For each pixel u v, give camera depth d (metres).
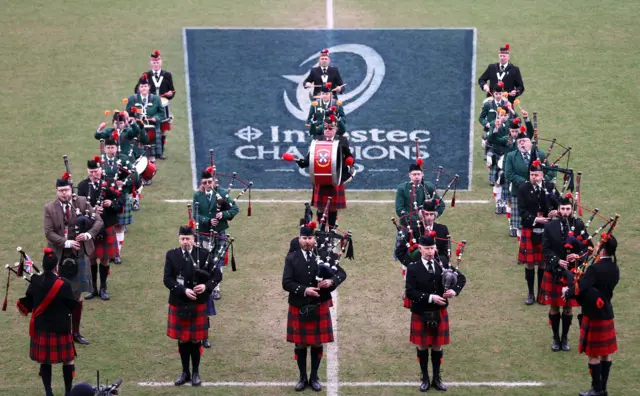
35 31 37.16
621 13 38.38
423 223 20.48
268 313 21.08
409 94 33.09
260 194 27.11
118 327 20.45
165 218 25.48
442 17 38.25
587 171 27.45
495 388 18.25
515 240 24.27
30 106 31.86
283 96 32.97
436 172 28.44
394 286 22.14
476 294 21.77
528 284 21.27
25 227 24.72
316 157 23.64
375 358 19.36
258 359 19.36
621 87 32.84
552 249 19.33
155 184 27.53
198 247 18.48
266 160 29.28
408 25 37.53
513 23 37.62
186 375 18.44
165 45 36.28
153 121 28.67
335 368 19.00
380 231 24.78
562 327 19.70
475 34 36.62
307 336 18.02
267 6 39.81
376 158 29.42
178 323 18.16
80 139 29.78
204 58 35.28
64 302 17.67
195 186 27.50
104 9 39.31
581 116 30.95
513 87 29.83
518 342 19.89
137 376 18.67
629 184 26.70
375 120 31.62
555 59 34.84
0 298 21.61
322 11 39.16
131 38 36.78
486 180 27.92
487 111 28.00
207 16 38.75
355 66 34.66
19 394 18.14
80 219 19.98
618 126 30.27
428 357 18.72
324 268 17.86
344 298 21.62
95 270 21.55
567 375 18.69
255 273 22.70
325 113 26.78
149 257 23.44
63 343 17.73
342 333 20.27
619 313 20.81
